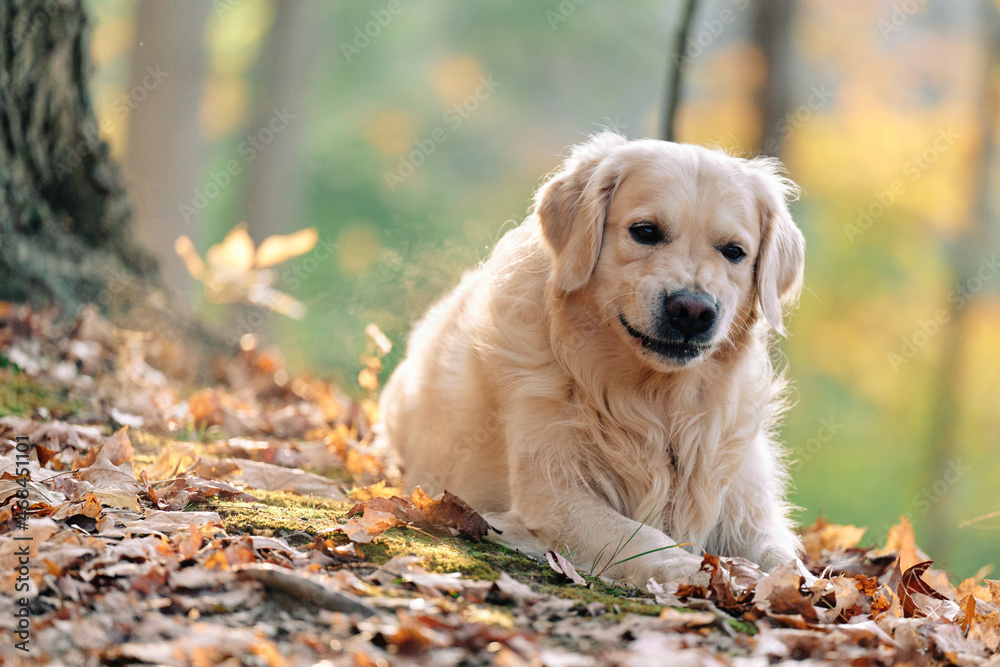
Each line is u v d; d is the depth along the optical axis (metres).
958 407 14.32
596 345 3.70
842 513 15.62
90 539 2.59
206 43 14.24
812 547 4.42
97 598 2.28
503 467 3.88
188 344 6.47
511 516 3.62
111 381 5.10
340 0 24.05
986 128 13.59
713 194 3.65
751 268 3.83
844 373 16.02
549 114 26.41
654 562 3.17
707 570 2.98
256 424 5.19
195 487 3.35
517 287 3.87
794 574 2.85
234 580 2.42
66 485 3.13
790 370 15.91
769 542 3.71
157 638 2.14
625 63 26.39
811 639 2.46
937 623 2.78
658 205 3.59
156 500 3.18
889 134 14.02
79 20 5.95
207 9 14.16
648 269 3.56
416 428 4.48
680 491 3.73
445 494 3.29
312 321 14.00
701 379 3.77
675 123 7.82
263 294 8.11
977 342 14.20
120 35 19.55
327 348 11.24
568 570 3.01
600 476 3.66
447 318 4.39
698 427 3.75
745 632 2.55
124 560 2.53
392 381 5.05
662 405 3.73
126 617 2.22
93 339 5.44
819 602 2.95
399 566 2.73
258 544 2.75
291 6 17.97
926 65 14.27
